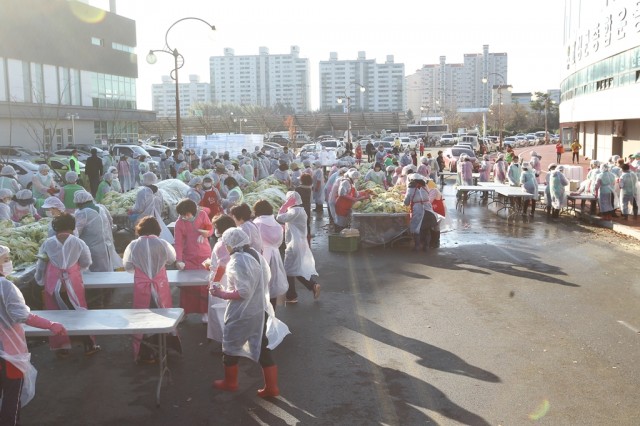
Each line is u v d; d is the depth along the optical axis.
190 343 8.23
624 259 13.48
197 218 8.62
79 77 54.16
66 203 14.23
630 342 8.11
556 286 11.10
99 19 56.94
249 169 24.70
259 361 6.46
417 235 14.43
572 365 7.31
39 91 48.56
